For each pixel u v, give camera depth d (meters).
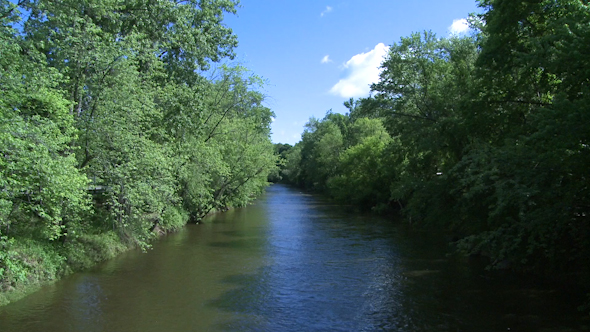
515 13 16.16
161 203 19.34
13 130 11.21
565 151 11.02
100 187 19.23
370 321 11.79
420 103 28.03
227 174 33.22
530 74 15.80
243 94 33.25
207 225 33.69
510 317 11.84
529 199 11.53
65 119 13.99
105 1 17.19
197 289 14.98
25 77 13.03
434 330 11.01
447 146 24.59
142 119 18.69
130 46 17.44
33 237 15.15
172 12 22.61
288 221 36.66
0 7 12.88
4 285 12.80
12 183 11.16
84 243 18.11
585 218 12.05
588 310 12.22
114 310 12.52
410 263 19.33
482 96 18.88
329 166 73.06
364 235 28.23
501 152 12.84
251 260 20.05
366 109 30.52
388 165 35.75
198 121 26.53
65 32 15.46
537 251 15.77
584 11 11.12
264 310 12.76
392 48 29.12
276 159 45.94
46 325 11.15
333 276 16.98
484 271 17.39
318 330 11.14
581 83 11.87
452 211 20.95
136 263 18.92
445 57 28.38
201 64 25.66
